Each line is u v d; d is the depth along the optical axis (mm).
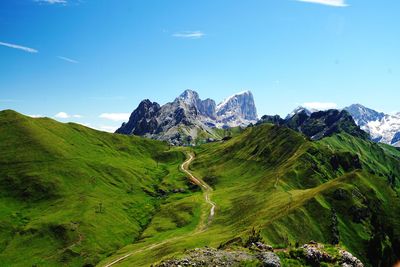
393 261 167750
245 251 54375
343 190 189750
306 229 159875
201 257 51750
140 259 172875
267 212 187125
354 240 168500
